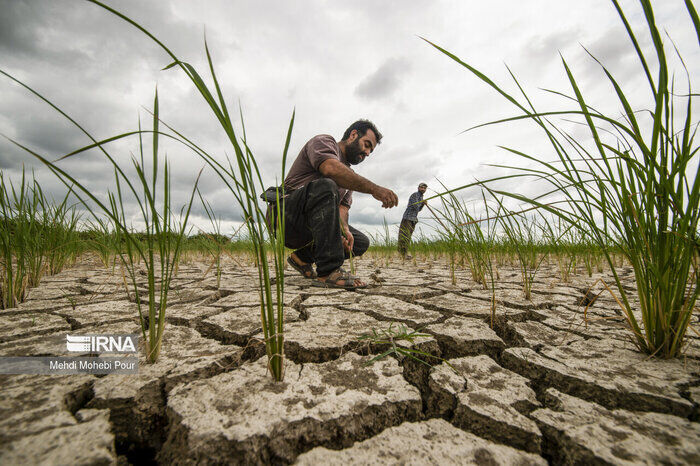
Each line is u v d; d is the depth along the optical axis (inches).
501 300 66.7
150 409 28.0
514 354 38.2
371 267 147.7
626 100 29.0
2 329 45.7
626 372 33.3
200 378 32.9
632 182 33.3
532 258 116.3
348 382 31.6
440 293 74.5
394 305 62.3
